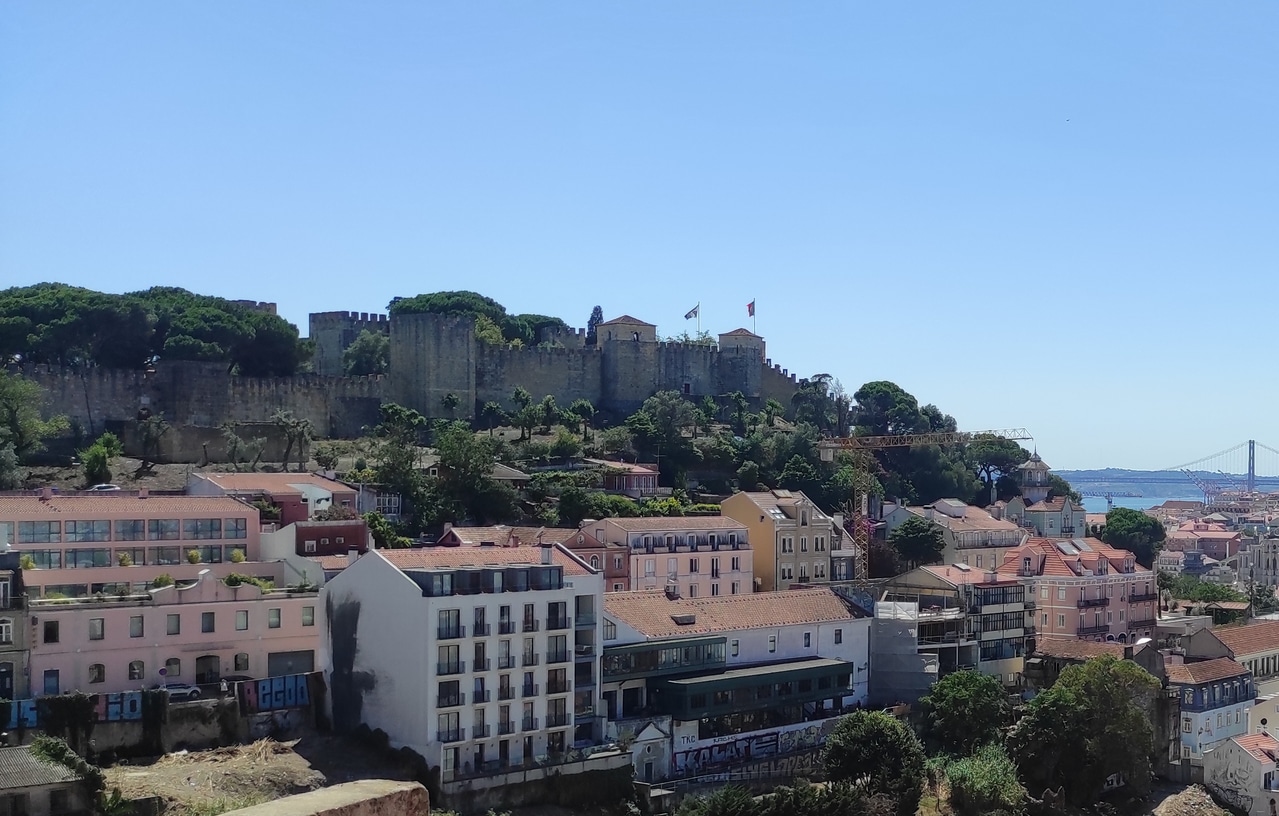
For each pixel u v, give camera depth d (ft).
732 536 647.97
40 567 471.21
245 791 372.99
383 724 419.54
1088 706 509.76
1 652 392.06
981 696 521.24
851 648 559.79
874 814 426.92
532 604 435.53
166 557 503.20
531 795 417.90
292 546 520.42
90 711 385.29
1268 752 537.65
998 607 621.72
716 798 404.57
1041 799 492.13
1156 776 547.08
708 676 490.49
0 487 618.03
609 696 472.44
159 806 348.38
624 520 618.03
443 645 410.93
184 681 431.02
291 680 435.53
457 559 445.78
